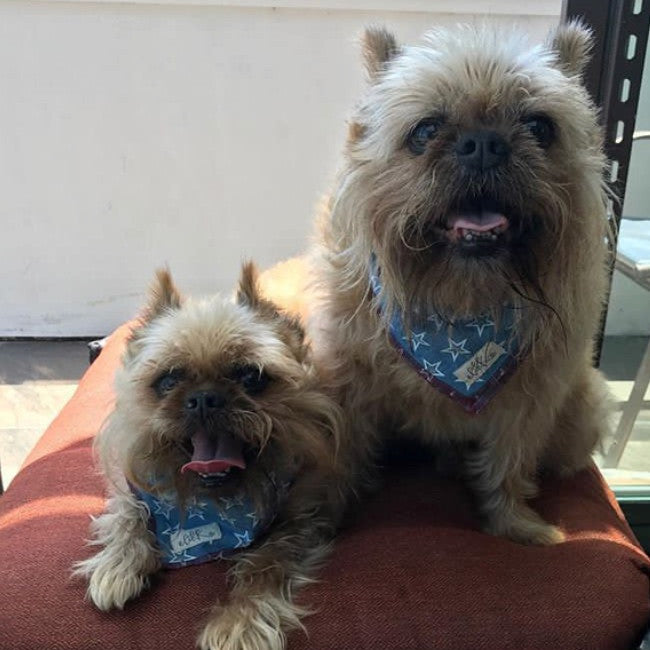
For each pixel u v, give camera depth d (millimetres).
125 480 485
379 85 471
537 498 572
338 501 519
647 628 455
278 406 444
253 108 1008
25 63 969
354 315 500
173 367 433
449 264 445
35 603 434
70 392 925
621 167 638
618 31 605
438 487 565
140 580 443
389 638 422
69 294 1065
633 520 686
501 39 461
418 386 503
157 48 976
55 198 1025
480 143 405
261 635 413
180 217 1049
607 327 726
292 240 1070
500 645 423
